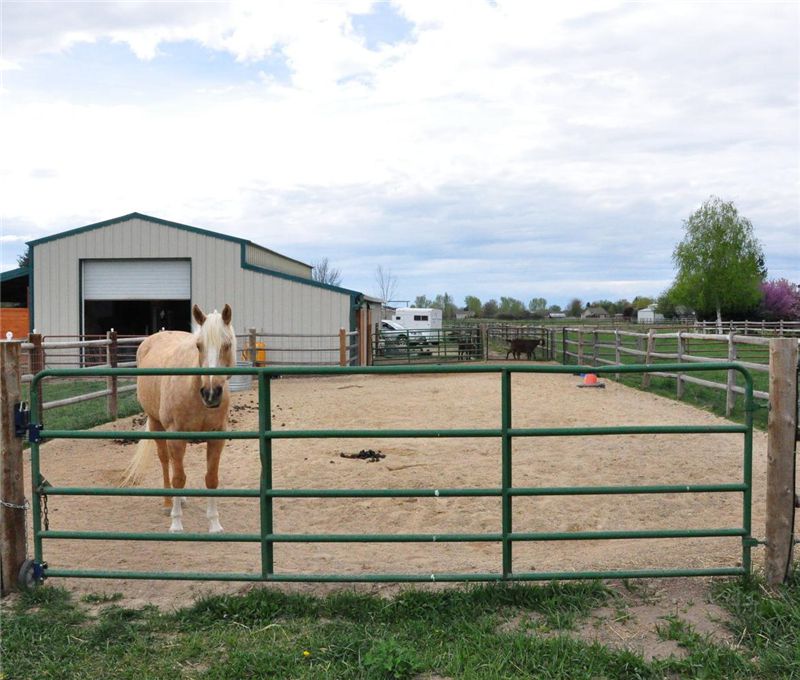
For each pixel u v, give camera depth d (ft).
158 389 20.77
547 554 17.88
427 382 60.85
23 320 82.38
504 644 12.44
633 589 14.89
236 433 14.94
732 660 11.85
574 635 12.99
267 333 68.28
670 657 12.00
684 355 46.11
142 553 18.13
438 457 28.58
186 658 12.45
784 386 14.57
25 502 15.75
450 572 15.90
